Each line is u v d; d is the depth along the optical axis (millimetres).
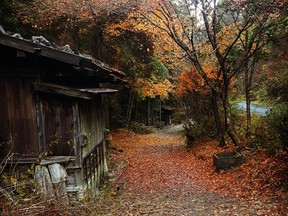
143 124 32281
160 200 8219
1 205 4863
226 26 14062
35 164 6695
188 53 12953
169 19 13477
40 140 7004
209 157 13367
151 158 16781
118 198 8625
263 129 11742
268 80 15602
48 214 5082
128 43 23250
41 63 6984
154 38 18344
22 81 6934
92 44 21188
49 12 14867
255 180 8445
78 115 7129
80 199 6906
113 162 15023
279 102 14391
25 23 14500
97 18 17219
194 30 14344
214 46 12211
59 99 7035
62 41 17531
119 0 14422
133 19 15633
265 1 9789
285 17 10500
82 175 7258
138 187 10359
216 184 9492
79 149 7090
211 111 17500
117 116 28469
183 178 11242
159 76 26516
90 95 6902
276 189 7391
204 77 13141
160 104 36375
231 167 10586
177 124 39688
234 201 7266
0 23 13273
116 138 24703
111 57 22766
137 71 24531
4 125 6992
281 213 5758
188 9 12789
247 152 11078
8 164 6840
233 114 17000
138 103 32875
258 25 11523
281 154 9039
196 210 6793
